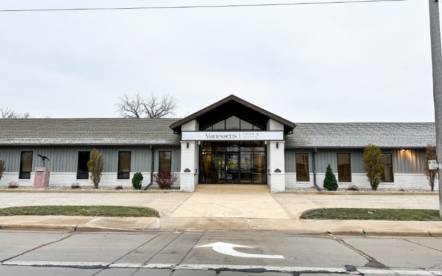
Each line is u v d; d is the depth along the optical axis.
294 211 10.21
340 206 11.21
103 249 5.95
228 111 17.80
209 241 6.67
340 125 21.03
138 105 43.47
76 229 7.85
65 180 18.22
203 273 4.57
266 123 17.39
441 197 9.15
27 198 13.36
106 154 18.33
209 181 17.78
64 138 18.77
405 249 6.11
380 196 14.45
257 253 5.71
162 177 16.92
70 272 4.56
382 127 20.34
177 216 9.41
